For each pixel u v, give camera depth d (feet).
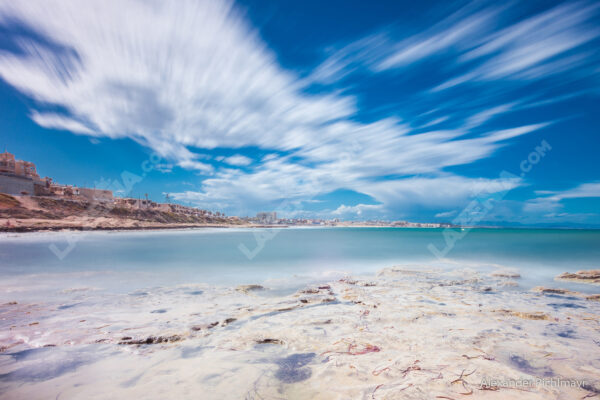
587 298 22.95
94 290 24.89
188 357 11.81
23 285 26.58
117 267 39.40
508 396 8.38
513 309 19.24
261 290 25.79
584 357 11.55
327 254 59.82
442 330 15.12
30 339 13.65
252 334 14.42
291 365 10.97
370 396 8.51
